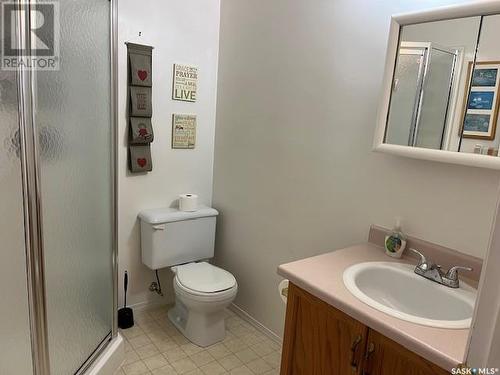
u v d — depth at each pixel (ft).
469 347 2.20
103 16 5.38
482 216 4.35
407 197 5.07
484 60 4.10
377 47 5.26
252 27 7.39
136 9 7.09
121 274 7.88
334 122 5.96
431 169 4.77
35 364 4.43
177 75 7.86
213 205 9.00
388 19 5.09
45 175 4.34
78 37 4.78
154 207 8.11
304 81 6.40
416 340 3.23
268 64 7.09
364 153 5.57
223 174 8.56
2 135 4.05
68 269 5.04
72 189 4.96
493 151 4.08
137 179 7.75
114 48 5.65
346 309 3.79
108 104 5.73
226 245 8.66
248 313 8.12
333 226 6.14
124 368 6.45
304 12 6.31
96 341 6.00
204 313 7.02
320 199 6.31
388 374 3.59
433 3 4.58
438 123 4.51
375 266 4.78
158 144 7.89
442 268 4.71
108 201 6.01
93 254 5.69
